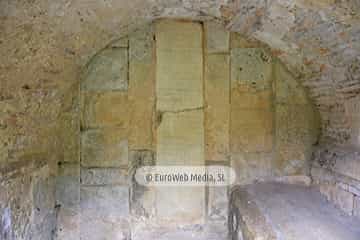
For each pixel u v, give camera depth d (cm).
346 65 173
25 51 145
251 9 182
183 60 236
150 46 234
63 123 229
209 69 237
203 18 225
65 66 196
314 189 227
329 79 197
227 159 238
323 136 234
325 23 155
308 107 238
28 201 183
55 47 168
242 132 238
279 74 238
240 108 238
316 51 185
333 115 215
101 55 232
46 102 193
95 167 234
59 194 231
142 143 235
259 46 236
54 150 223
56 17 145
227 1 182
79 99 231
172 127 236
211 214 238
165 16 223
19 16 124
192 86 236
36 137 192
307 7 151
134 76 234
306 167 239
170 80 235
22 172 174
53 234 225
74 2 144
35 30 140
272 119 238
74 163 232
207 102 237
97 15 172
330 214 180
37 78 171
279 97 238
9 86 149
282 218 172
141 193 236
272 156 239
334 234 152
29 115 177
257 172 239
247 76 238
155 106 235
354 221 169
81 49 200
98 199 234
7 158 160
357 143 188
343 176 192
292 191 222
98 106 233
